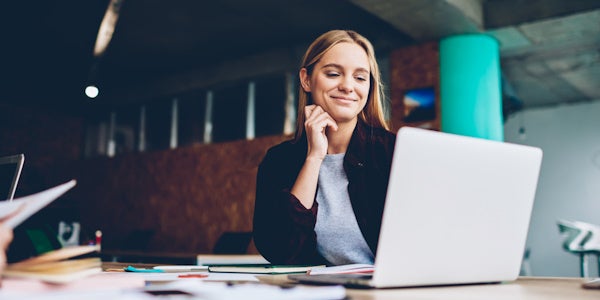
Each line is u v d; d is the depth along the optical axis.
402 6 5.53
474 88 6.07
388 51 7.00
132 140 9.84
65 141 10.10
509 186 1.00
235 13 6.84
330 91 1.59
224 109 8.82
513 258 1.05
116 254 4.42
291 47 7.84
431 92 6.23
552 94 9.06
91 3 4.99
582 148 9.24
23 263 0.84
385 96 1.79
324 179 1.58
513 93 8.20
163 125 9.49
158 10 6.73
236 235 4.81
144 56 8.37
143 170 8.59
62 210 3.95
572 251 6.82
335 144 1.64
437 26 6.00
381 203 1.52
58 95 9.08
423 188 0.87
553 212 9.30
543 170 9.52
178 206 8.02
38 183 7.02
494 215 0.99
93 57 6.31
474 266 0.98
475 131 5.99
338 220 1.53
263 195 1.59
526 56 7.30
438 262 0.92
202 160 7.86
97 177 9.17
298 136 1.67
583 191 9.12
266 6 6.62
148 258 4.17
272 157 1.65
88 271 0.85
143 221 8.42
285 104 8.09
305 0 6.42
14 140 9.43
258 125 8.42
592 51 7.06
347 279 0.92
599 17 5.82
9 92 8.72
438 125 6.14
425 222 0.89
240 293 0.68
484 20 6.16
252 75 8.26
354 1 5.47
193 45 7.93
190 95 9.21
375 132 1.62
